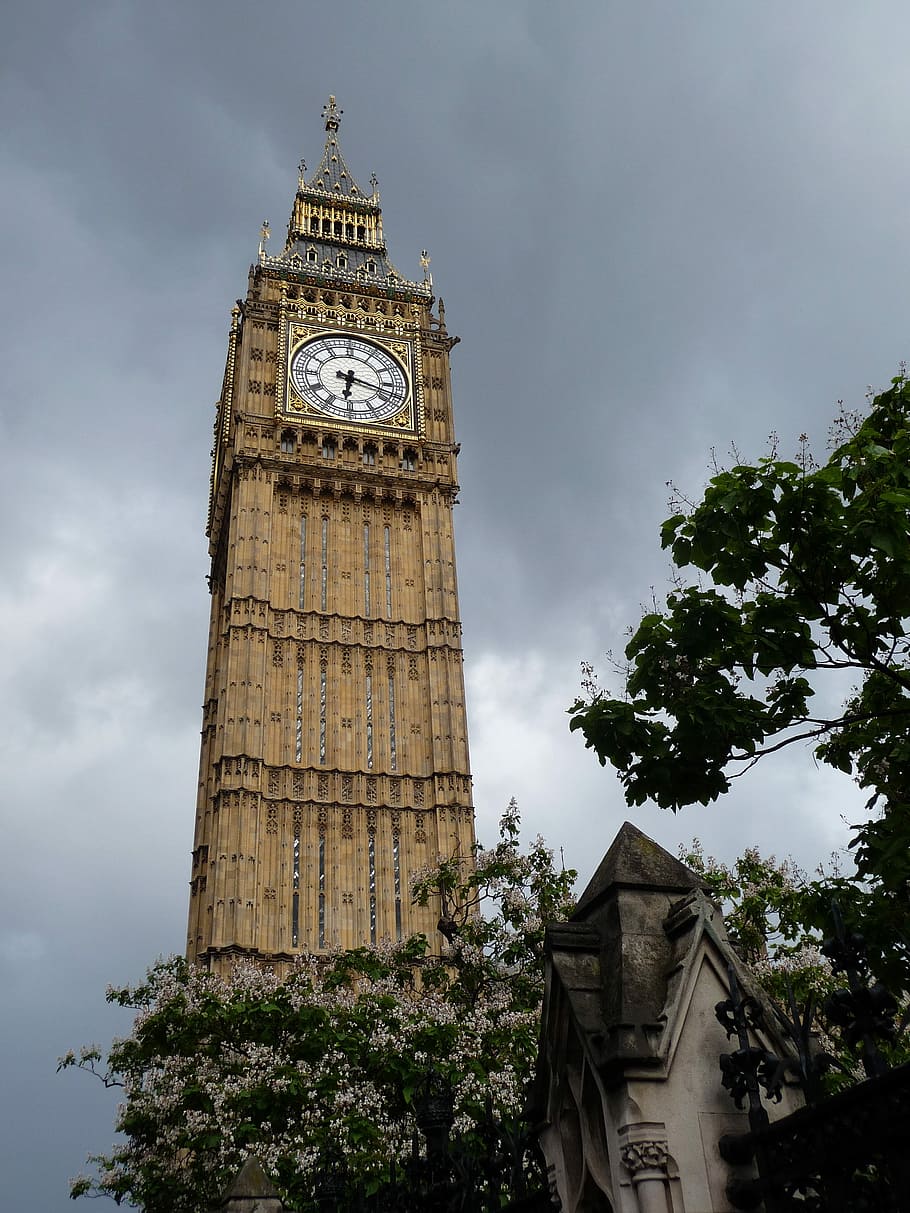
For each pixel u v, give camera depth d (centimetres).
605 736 1245
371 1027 2823
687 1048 680
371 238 9331
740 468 1188
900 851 1165
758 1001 694
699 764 1229
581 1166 731
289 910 5747
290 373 7506
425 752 6475
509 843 3181
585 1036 700
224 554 7506
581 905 813
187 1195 2620
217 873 5697
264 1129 2600
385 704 6581
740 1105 655
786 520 1188
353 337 7825
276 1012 2875
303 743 6288
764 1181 600
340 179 9850
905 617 1220
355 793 6197
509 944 2953
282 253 8862
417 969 5103
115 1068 2930
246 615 6519
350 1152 2289
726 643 1240
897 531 1129
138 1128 2823
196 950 6394
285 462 7100
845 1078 1588
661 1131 648
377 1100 2525
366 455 7419
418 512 7362
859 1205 534
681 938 732
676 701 1219
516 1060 2597
